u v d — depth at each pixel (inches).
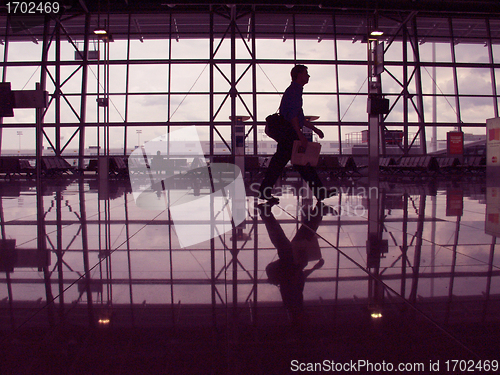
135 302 55.8
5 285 64.4
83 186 356.2
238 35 634.2
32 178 555.8
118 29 647.1
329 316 49.8
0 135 634.2
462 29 690.8
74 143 633.6
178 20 645.3
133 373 36.5
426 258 80.0
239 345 42.0
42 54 631.2
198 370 36.9
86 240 101.8
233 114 634.2
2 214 155.0
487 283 63.1
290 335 44.3
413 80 663.1
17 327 47.4
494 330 44.9
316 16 645.9
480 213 149.3
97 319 49.7
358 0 526.3
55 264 77.7
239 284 63.6
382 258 80.2
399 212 153.5
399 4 545.3
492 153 402.9
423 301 54.9
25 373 36.6
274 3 506.9
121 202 203.2
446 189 283.6
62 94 631.8
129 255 84.8
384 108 318.0
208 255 84.0
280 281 65.2
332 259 79.7
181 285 63.6
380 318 48.8
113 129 635.5
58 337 44.5
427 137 666.8
